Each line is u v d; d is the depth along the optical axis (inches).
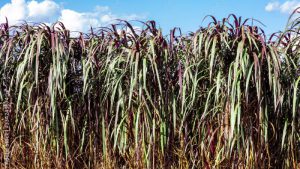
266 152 115.7
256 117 109.8
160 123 117.9
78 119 128.7
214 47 108.5
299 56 117.2
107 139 124.6
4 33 134.6
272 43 116.6
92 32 134.1
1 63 132.1
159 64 117.3
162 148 117.0
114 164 125.4
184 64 119.3
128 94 119.6
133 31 122.3
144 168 119.6
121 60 119.2
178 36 123.0
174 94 120.6
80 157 130.3
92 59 123.6
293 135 116.1
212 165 116.9
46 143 127.5
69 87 130.3
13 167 132.9
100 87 126.3
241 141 112.7
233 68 110.8
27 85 126.6
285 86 115.6
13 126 133.3
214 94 117.1
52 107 118.9
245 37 108.1
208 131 116.6
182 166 120.8
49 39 124.7
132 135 120.8
